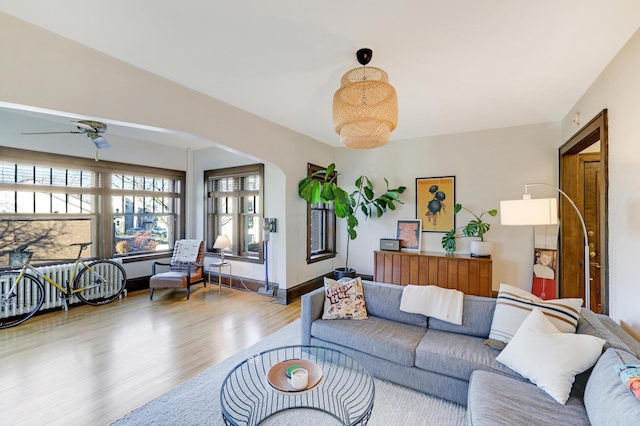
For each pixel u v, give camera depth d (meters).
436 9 1.73
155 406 2.04
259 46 2.16
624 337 1.77
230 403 2.07
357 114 1.91
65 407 2.03
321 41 2.09
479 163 4.30
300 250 4.70
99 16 1.85
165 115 2.71
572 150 3.38
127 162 4.78
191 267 4.87
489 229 4.18
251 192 4.96
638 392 1.17
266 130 3.91
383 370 2.30
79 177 4.31
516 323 2.09
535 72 2.51
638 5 1.67
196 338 3.12
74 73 2.15
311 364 1.88
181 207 5.59
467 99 3.13
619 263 2.12
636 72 1.91
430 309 2.53
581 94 2.96
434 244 4.59
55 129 3.98
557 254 3.74
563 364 1.62
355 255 5.38
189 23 1.90
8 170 3.69
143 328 3.37
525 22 1.85
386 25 1.89
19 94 1.91
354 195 5.31
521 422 1.37
